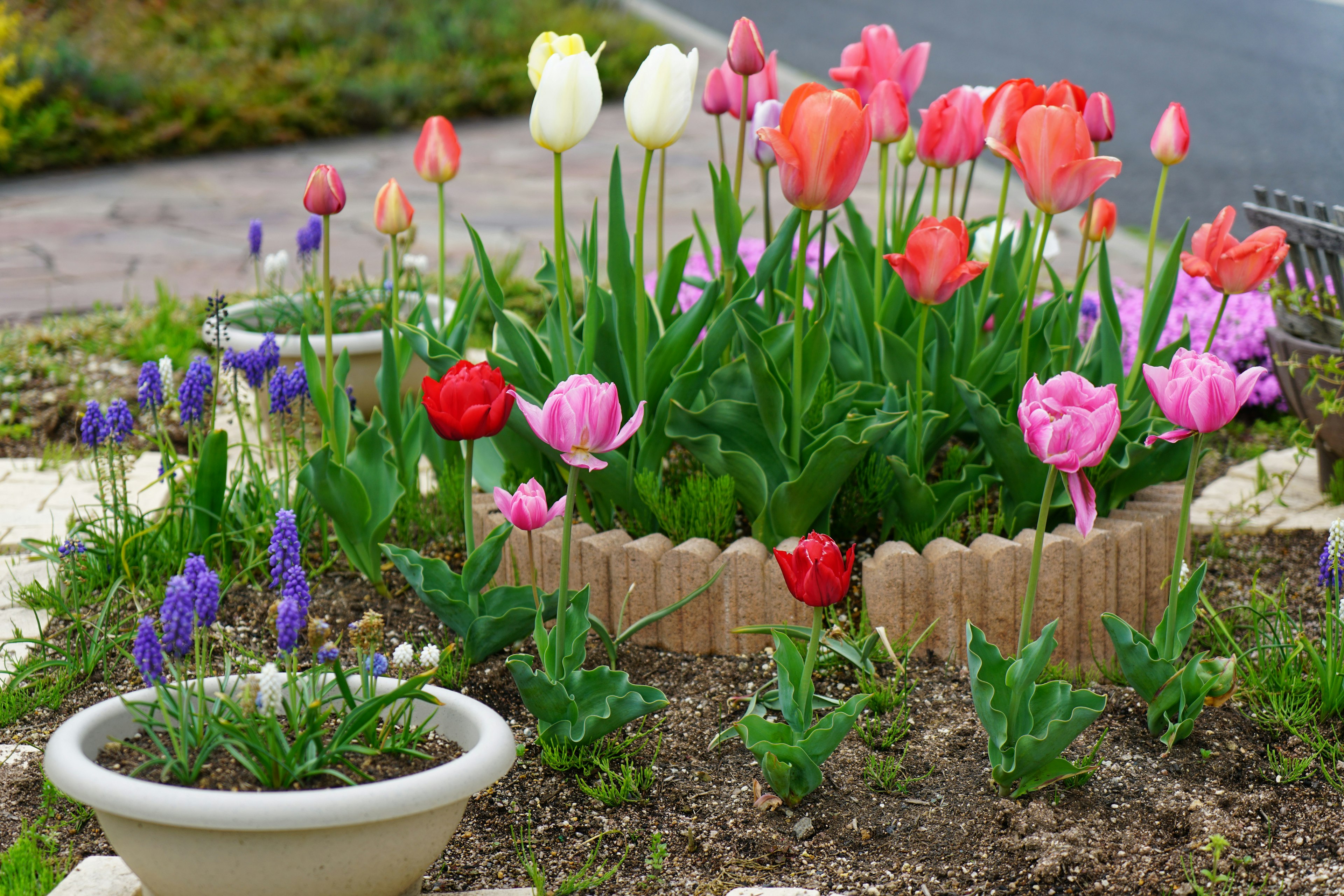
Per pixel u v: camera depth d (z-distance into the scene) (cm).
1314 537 386
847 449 294
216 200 1005
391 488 328
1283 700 284
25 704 288
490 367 289
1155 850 235
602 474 320
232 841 188
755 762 271
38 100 1159
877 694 286
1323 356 396
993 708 242
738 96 351
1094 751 256
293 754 202
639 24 1627
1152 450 328
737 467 311
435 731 226
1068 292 358
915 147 369
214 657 296
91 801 189
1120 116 1110
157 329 580
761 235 833
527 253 809
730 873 235
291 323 461
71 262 791
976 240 390
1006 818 245
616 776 260
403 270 482
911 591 306
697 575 310
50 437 493
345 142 1288
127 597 334
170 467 347
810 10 1767
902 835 243
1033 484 321
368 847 194
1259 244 267
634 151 1184
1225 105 1149
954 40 1476
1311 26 1577
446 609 298
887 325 356
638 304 312
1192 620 269
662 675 306
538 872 237
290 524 236
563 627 263
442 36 1509
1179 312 546
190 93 1241
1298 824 244
